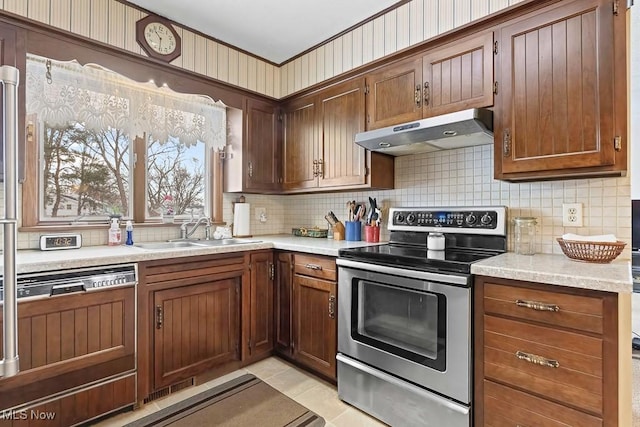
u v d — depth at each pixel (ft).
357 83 7.92
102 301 5.68
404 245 7.57
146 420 5.83
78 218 7.41
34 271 5.08
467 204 7.11
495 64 5.78
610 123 4.72
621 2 4.66
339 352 6.70
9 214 3.64
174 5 7.24
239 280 7.69
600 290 3.97
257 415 6.06
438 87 6.48
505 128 5.65
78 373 5.46
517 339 4.60
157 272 6.37
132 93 7.36
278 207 11.02
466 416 4.95
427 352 5.40
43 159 6.95
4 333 3.61
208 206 9.53
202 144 9.45
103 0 6.78
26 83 5.95
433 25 6.72
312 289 7.39
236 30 8.21
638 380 6.95
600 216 5.60
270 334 8.30
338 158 8.33
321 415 6.12
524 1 5.39
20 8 5.81
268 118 9.75
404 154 8.08
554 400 4.31
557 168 5.14
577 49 4.97
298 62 9.46
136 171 8.26
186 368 6.82
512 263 5.04
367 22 7.83
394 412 5.78
